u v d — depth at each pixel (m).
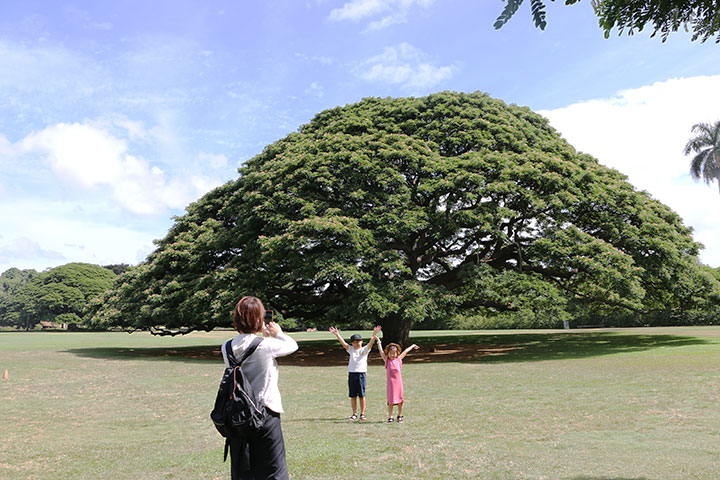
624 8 2.57
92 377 14.77
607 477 4.89
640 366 14.43
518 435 6.82
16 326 85.50
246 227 23.14
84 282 79.75
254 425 3.24
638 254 21.41
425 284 20.72
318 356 23.89
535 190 21.58
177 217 29.42
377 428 7.45
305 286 26.30
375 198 20.78
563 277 24.55
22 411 9.49
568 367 15.08
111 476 5.34
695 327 37.34
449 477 5.07
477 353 22.52
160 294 24.28
